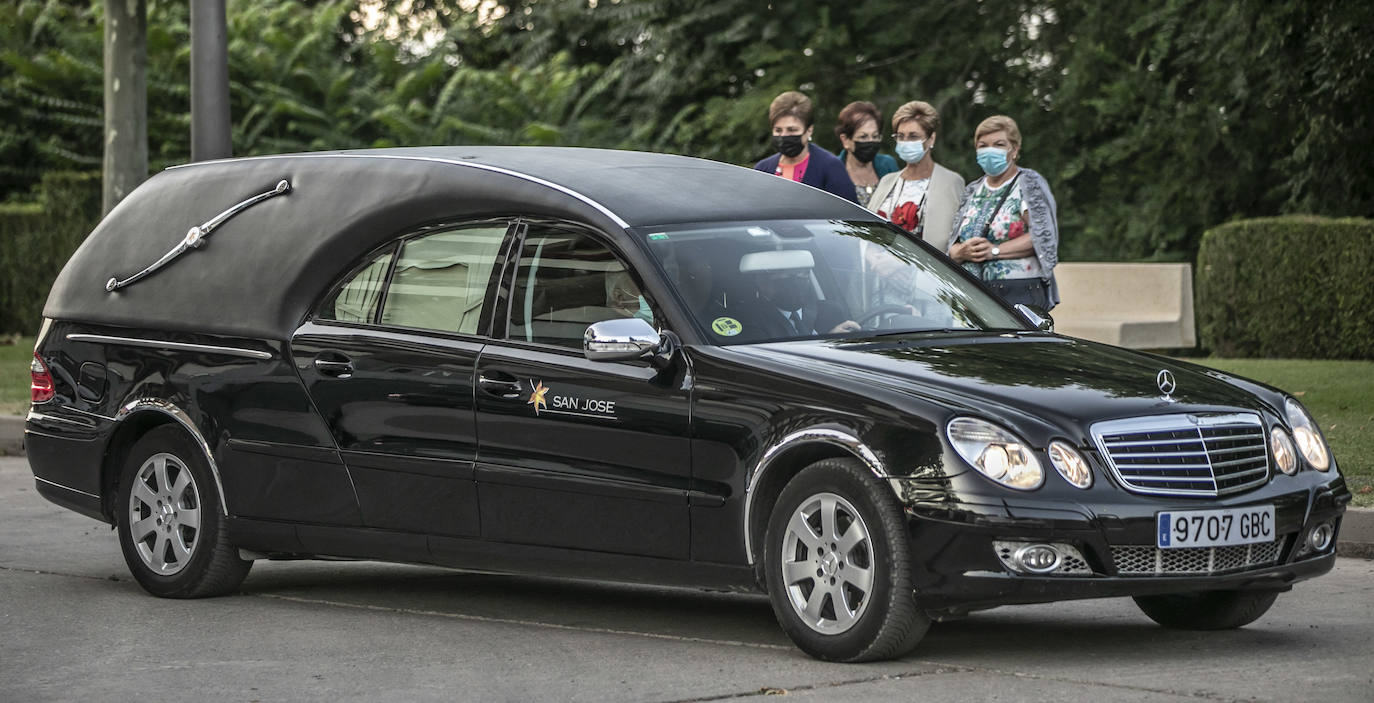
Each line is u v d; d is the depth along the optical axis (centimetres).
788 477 915
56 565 1272
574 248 1002
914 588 853
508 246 1026
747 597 1124
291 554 1108
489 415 994
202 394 1125
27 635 1010
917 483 848
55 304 1235
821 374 895
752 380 911
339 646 966
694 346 938
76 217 3534
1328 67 2698
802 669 873
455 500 1010
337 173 1130
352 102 3725
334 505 1065
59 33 4006
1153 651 920
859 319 994
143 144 2652
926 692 817
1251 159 3105
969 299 1059
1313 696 805
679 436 927
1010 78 3525
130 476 1162
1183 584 859
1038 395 873
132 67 2634
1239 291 2602
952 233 1418
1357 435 1614
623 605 1097
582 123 3612
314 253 1103
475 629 1015
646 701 813
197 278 1161
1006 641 950
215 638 995
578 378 964
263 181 1166
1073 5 3434
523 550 989
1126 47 3356
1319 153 2828
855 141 1530
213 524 1119
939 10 3525
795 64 3516
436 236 1059
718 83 3684
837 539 876
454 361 1013
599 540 960
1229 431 890
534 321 998
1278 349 2581
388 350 1045
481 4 4159
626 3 3719
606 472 952
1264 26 2862
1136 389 897
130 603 1119
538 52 3844
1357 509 1233
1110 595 851
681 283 965
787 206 1066
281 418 1086
